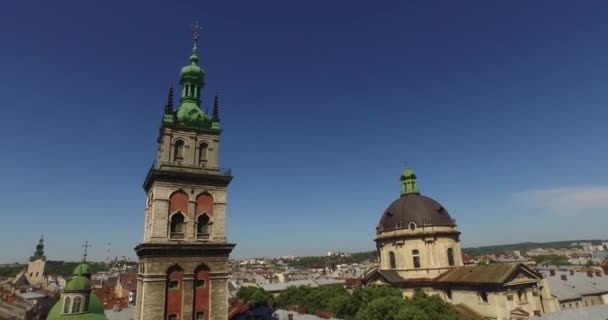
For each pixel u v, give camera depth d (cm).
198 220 5325
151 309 4653
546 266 17362
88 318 5791
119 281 17050
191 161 5497
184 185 5294
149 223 5431
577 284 10388
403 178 11156
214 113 5931
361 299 8394
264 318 8256
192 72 6059
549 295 8125
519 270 7756
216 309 5047
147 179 5456
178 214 5197
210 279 5112
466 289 8238
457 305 8081
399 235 9831
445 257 9450
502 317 7344
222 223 5397
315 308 10200
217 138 5781
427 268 9350
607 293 10106
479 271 8275
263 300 12525
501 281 7400
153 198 5131
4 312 9712
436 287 8894
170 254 4925
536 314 7044
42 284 18350
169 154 5381
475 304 7981
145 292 4681
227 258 5281
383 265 10244
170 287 4881
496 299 7488
